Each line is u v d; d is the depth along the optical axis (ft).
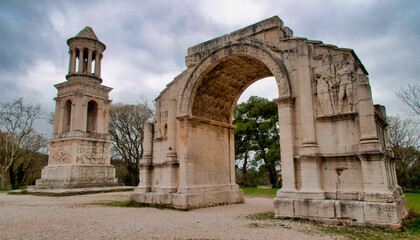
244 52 59.52
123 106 187.93
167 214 54.19
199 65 66.23
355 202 42.11
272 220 46.80
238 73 70.23
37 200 84.43
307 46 51.96
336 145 47.03
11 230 39.86
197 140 67.97
